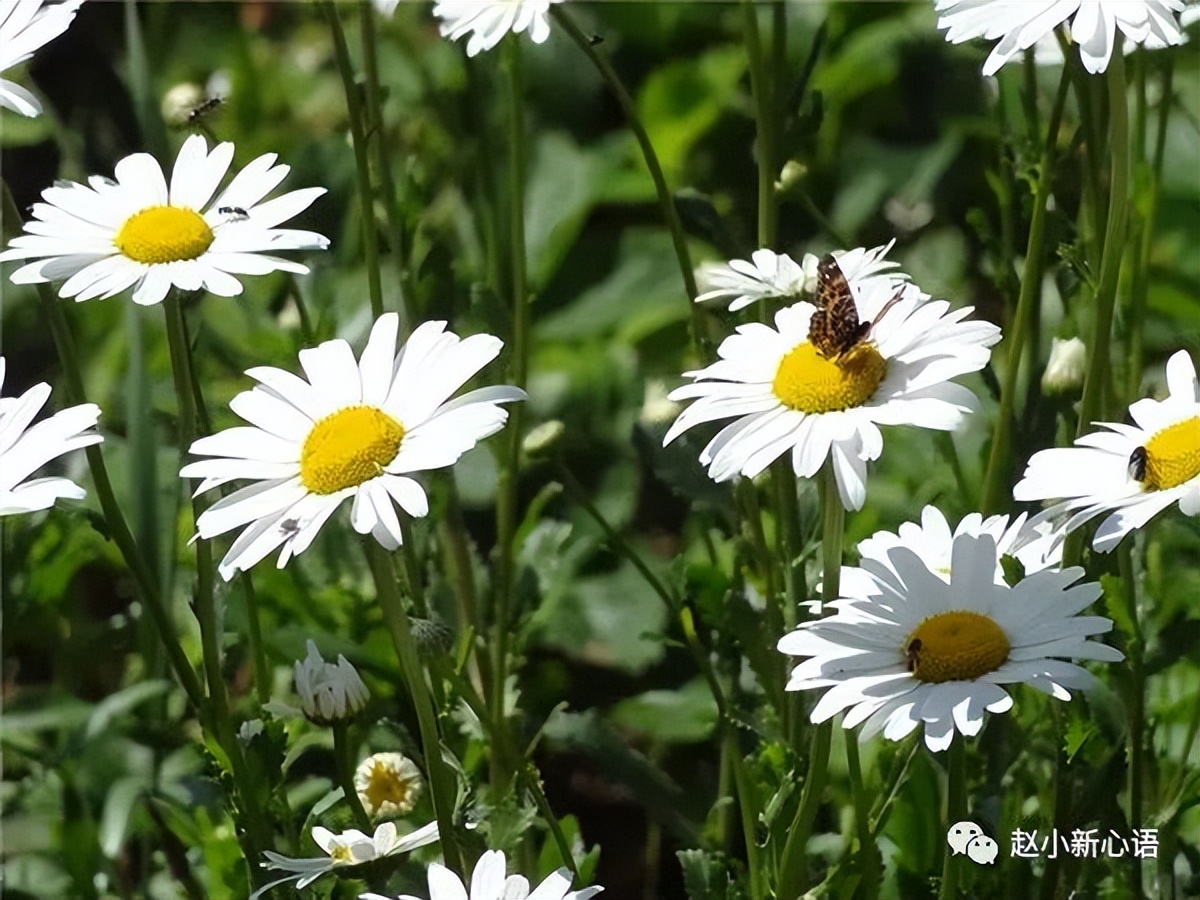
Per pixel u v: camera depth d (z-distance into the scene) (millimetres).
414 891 619
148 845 706
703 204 681
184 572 738
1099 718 620
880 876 597
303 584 726
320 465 551
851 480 544
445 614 711
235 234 596
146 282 588
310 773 707
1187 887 633
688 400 667
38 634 746
